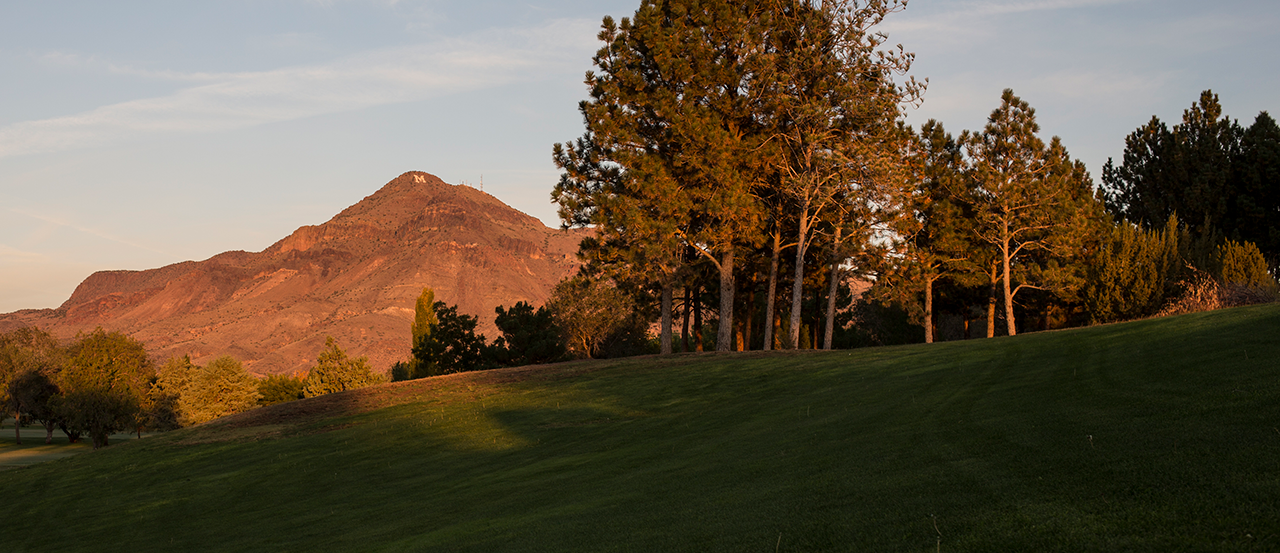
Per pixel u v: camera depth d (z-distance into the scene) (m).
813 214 34.78
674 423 17.81
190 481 21.02
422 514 12.87
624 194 32.47
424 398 28.73
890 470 8.63
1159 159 48.62
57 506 20.81
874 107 31.05
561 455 16.50
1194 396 8.91
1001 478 7.32
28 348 85.25
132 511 18.78
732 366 26.11
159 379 89.06
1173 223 38.16
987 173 38.59
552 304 58.06
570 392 25.72
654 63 33.97
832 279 34.91
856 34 31.23
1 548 17.16
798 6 33.00
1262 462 6.14
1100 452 7.45
